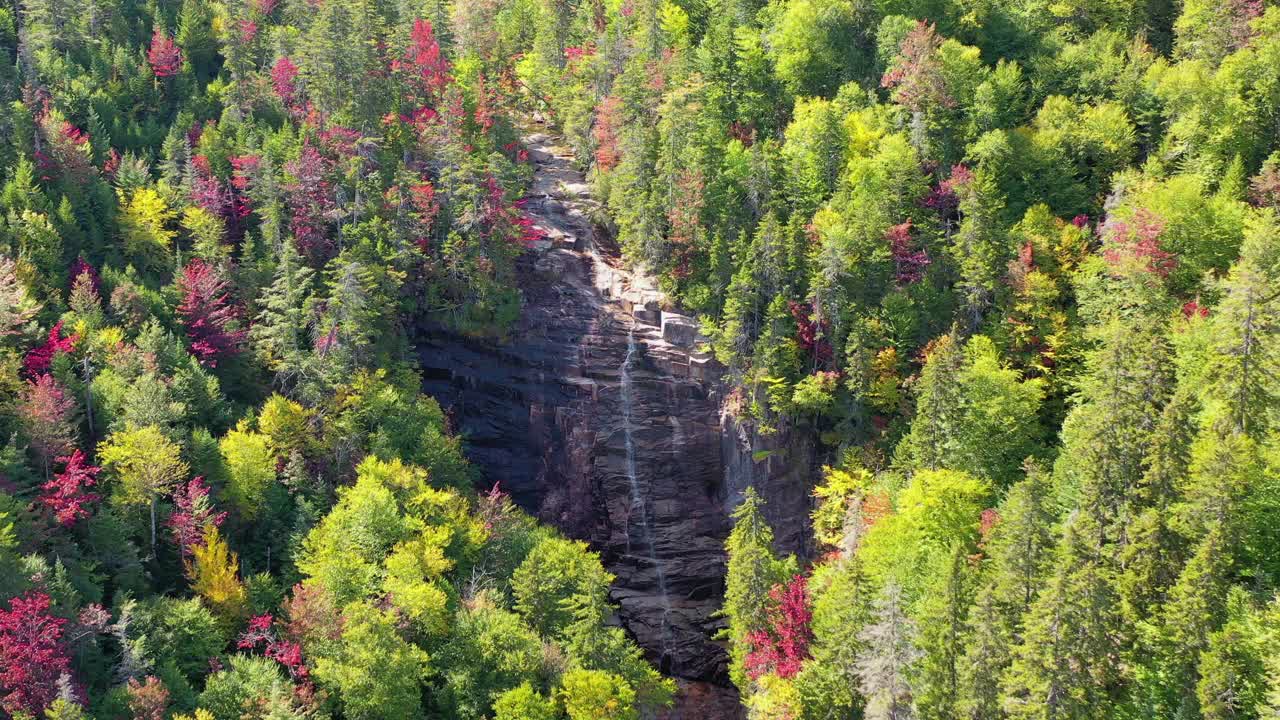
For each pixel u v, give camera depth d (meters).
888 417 92.00
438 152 106.75
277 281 94.94
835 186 105.69
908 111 109.12
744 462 96.31
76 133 111.94
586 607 79.38
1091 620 58.22
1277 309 67.00
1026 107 112.31
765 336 93.81
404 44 123.88
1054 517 68.44
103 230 105.00
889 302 92.50
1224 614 58.47
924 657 63.69
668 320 100.81
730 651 83.31
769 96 118.38
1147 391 68.31
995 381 81.31
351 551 78.88
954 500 74.50
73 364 87.69
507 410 101.69
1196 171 99.06
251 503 83.25
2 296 85.56
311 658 71.62
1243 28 108.12
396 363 97.62
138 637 70.12
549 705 70.19
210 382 88.69
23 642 63.28
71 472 76.38
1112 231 94.06
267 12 144.25
